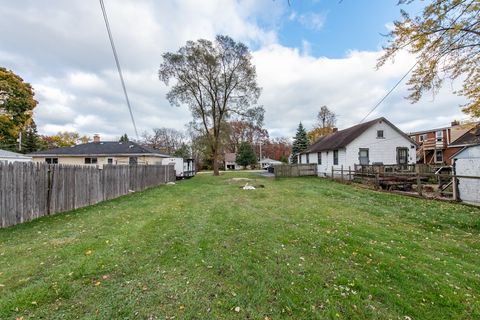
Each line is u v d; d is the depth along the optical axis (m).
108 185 10.49
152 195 11.63
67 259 3.82
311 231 5.50
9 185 5.93
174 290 2.98
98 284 3.08
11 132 23.33
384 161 19.67
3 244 4.54
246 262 3.81
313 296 2.90
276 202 9.39
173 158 27.14
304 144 42.84
